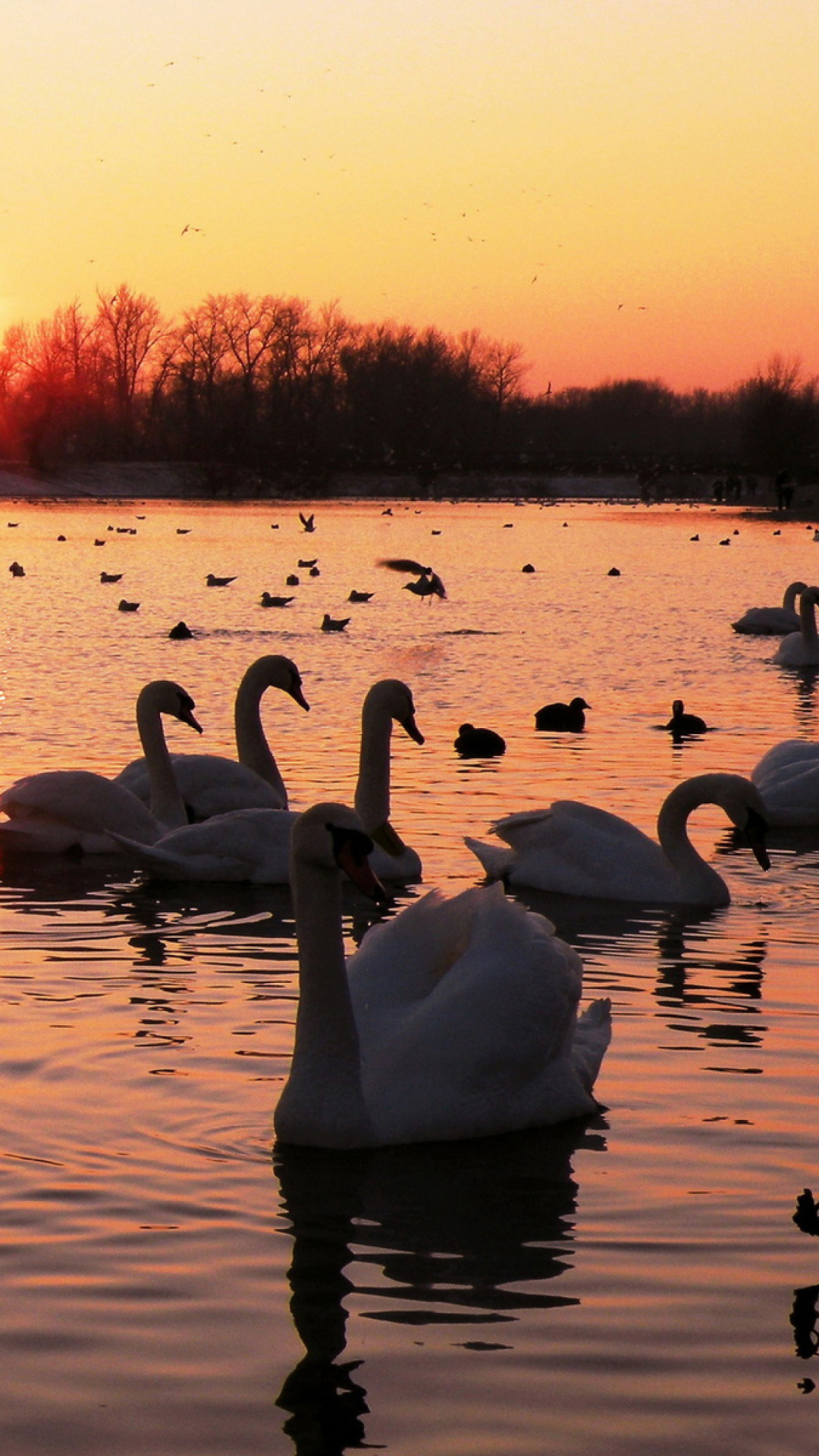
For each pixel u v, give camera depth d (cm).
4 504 11612
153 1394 534
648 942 1112
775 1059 862
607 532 8438
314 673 2656
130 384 15275
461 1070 764
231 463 13700
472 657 2931
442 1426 516
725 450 18450
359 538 7875
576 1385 539
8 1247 634
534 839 1292
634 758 1833
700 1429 514
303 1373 547
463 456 15600
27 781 1423
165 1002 952
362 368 15050
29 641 3111
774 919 1183
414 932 841
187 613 3878
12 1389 536
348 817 745
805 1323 579
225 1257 630
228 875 1301
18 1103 784
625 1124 774
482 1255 631
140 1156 725
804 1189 694
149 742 1455
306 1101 746
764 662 2912
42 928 1140
